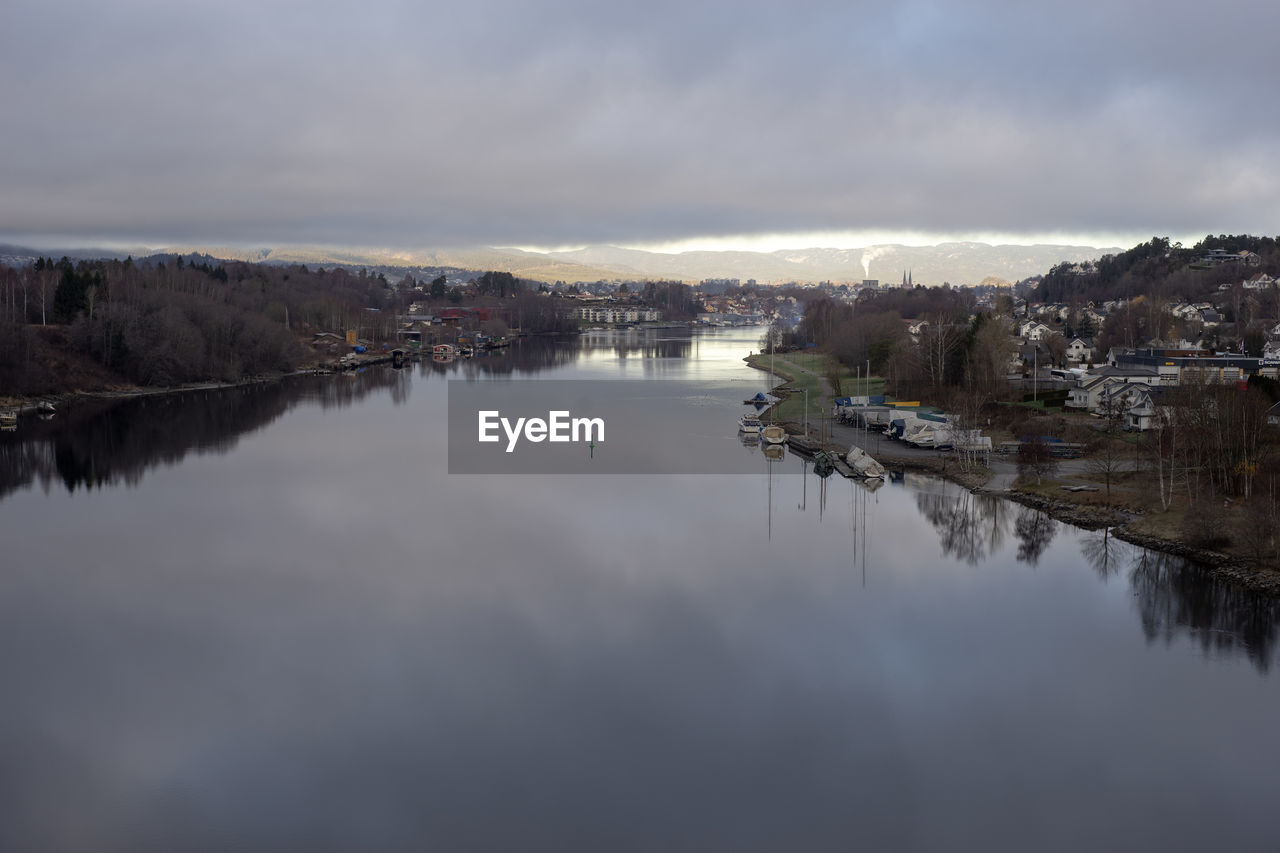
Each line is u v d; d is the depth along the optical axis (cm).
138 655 6956
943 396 16875
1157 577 8231
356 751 5703
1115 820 5000
